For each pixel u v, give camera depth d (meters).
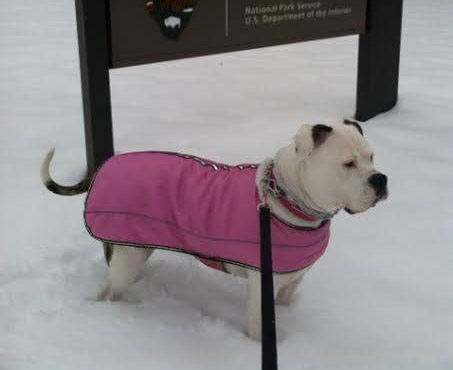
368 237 2.29
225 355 1.64
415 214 2.46
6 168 2.77
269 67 4.90
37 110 3.60
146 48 2.68
